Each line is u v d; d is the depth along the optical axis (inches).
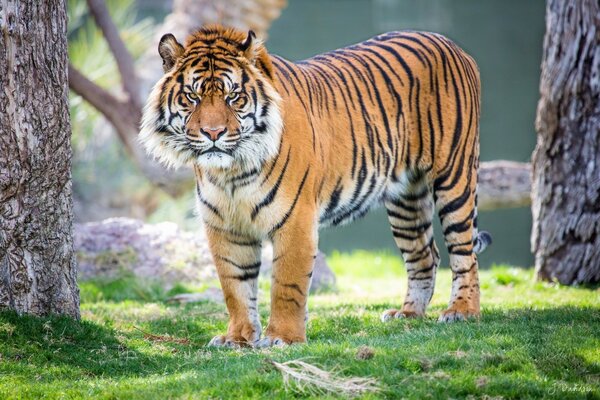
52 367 368.2
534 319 429.1
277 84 391.9
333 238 1333.7
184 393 322.0
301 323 402.0
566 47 581.0
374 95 441.4
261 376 329.1
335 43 1776.6
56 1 388.2
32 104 384.5
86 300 597.0
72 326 403.9
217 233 402.6
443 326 413.4
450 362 343.0
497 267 706.8
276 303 399.2
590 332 395.2
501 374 334.3
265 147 380.2
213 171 387.2
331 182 423.5
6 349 374.0
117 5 993.5
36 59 383.2
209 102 374.9
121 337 418.0
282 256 395.2
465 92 465.1
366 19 1971.0
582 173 585.9
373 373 330.0
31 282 397.4
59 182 399.2
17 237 392.2
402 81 450.3
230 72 378.3
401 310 476.4
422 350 353.7
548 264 605.6
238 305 410.9
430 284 482.6
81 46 954.7
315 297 600.4
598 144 581.6
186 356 390.9
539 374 339.0
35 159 387.9
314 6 2085.4
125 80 859.4
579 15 575.2
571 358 353.1
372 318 469.4
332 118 422.6
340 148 424.8
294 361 325.7
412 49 458.6
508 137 1434.5
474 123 472.1
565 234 594.9
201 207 402.0
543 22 1876.2
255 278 415.5
